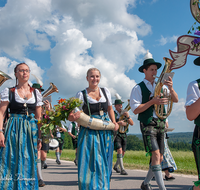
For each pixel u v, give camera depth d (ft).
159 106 12.14
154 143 11.69
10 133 11.19
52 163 34.12
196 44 9.48
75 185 16.31
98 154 10.92
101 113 11.74
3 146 10.89
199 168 7.66
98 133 11.28
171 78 11.71
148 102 11.93
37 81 20.52
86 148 10.94
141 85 12.81
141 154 42.65
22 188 10.68
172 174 20.63
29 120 11.68
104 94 12.30
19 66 11.90
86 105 11.75
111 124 11.60
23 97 11.76
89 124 11.05
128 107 21.01
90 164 10.71
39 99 12.39
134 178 18.89
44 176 20.79
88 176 10.48
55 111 11.71
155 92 12.12
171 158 17.95
